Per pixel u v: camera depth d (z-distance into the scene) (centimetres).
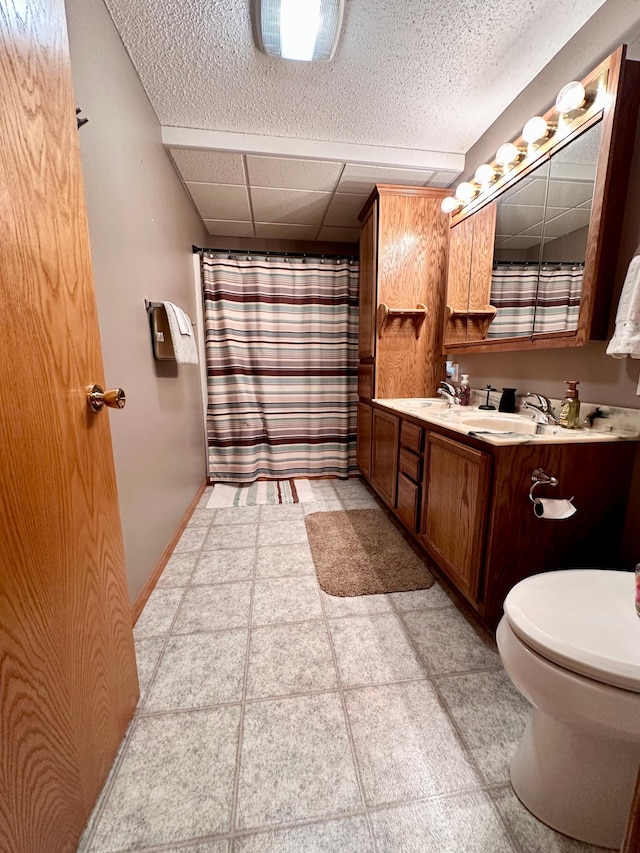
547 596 83
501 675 115
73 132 77
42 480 64
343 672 116
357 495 275
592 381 138
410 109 179
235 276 278
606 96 119
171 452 198
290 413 303
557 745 76
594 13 129
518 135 172
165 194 195
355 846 74
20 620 57
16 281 58
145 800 82
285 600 152
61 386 70
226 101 172
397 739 95
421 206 230
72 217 76
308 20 128
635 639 70
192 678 114
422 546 178
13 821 55
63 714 68
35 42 64
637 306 108
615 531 127
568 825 75
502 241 181
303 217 281
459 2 125
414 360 246
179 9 126
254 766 89
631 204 122
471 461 128
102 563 85
